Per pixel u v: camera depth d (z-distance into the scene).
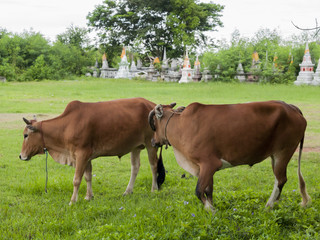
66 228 4.39
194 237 3.90
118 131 5.68
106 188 6.23
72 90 25.88
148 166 7.74
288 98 20.53
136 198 5.62
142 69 56.16
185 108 4.95
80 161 5.48
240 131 4.62
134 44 54.91
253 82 37.41
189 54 55.03
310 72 34.06
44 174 6.98
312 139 10.27
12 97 20.27
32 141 5.71
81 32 64.38
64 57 50.72
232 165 4.81
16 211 5.05
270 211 4.57
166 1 52.31
